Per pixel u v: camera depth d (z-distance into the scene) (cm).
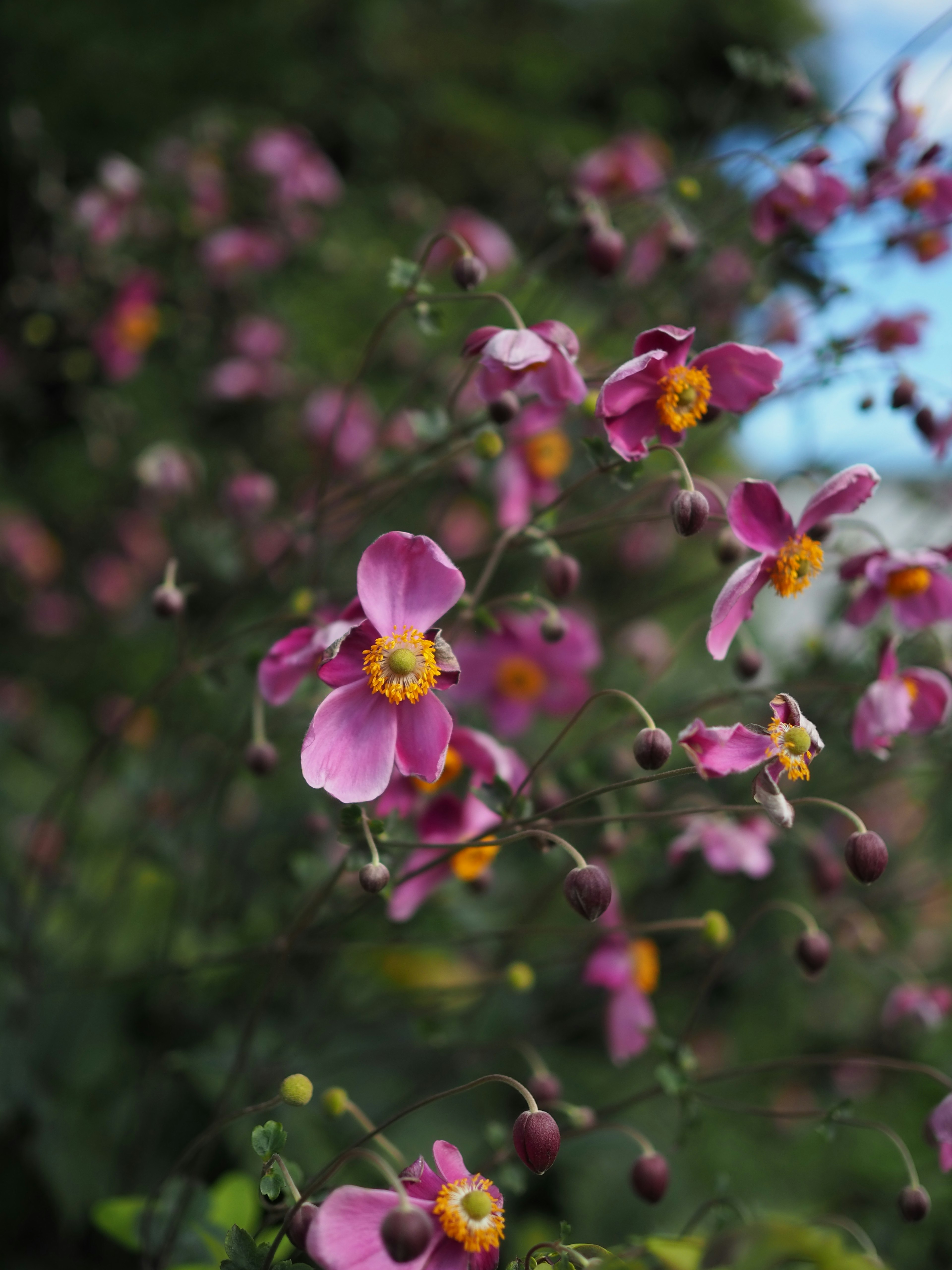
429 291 53
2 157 119
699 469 90
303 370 110
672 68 244
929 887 75
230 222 100
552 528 52
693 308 71
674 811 49
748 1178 71
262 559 77
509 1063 66
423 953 69
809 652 66
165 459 77
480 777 51
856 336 60
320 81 174
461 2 221
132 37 166
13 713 108
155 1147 62
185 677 66
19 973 62
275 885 67
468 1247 42
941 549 54
